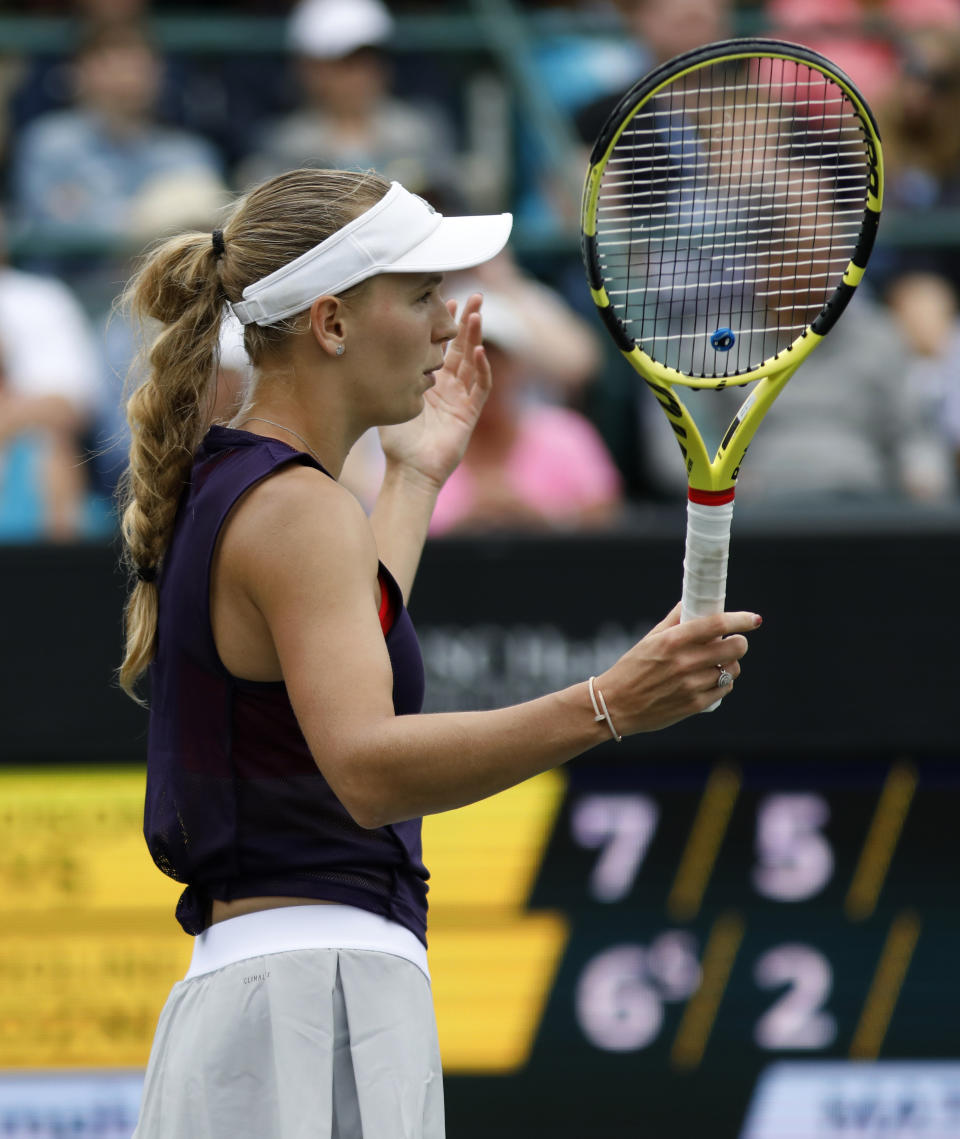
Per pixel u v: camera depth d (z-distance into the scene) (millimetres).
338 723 7266
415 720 7230
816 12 23672
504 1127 13719
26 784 13742
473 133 21969
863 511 15961
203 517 7809
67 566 13680
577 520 16203
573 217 19516
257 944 7992
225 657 7824
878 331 17922
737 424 7680
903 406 17875
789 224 15219
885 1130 13758
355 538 7547
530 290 18156
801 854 13766
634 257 16172
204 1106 7883
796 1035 13734
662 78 7688
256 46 22094
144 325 8711
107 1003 13711
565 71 21875
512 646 13734
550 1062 13742
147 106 21484
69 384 18000
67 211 20922
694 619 7172
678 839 13789
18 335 17844
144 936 13719
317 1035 7855
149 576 8367
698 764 13789
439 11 23672
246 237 8086
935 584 13695
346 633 7398
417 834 8484
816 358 17625
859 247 7809
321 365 8078
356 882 8062
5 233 18938
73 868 13734
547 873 13750
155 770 8289
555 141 20641
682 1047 13758
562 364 17953
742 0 24031
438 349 8305
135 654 8383
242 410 8336
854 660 13758
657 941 13766
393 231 7961
